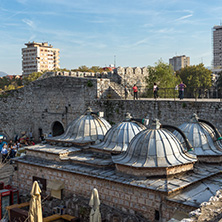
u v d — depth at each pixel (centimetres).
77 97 4012
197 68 7325
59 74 4381
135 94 3784
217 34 18888
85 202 1973
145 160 1780
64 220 1966
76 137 2431
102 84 3850
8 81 12644
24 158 2502
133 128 2205
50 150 2341
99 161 2089
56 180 2202
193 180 1747
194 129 2177
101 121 2514
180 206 1548
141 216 1709
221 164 2086
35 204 1619
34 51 16575
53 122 4372
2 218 2116
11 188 2467
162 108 3195
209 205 1195
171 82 4828
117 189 1825
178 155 1830
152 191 1647
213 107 2800
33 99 4650
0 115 4850
